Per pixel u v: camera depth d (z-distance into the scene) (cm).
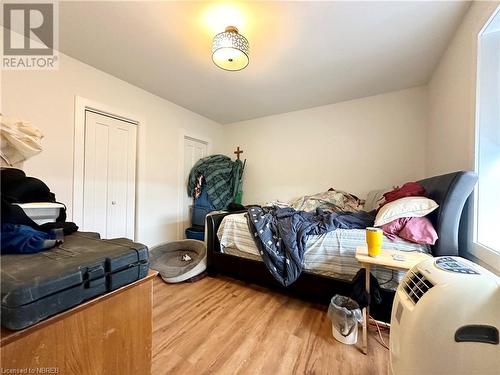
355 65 209
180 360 121
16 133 113
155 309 171
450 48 175
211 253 233
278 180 346
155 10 146
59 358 58
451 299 70
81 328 62
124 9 145
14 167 121
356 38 171
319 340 138
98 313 66
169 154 302
